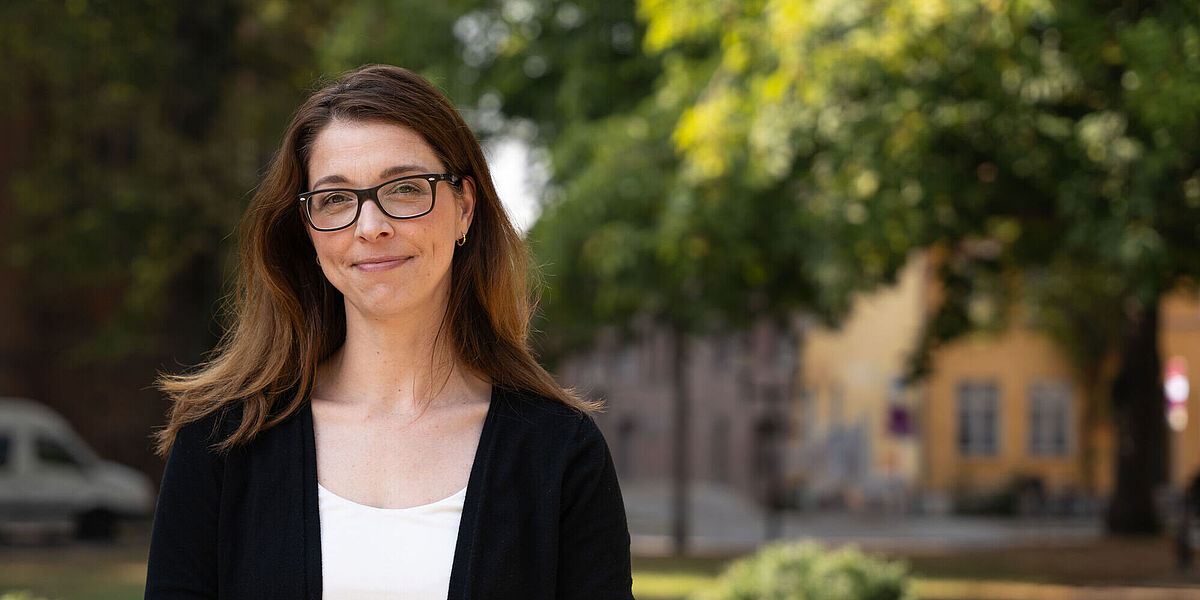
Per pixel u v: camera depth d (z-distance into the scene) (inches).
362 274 85.7
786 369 1555.1
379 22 674.8
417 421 86.7
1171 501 1098.1
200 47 863.1
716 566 658.2
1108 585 570.6
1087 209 402.9
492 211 91.7
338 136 86.0
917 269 1338.6
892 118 410.0
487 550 82.4
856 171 436.8
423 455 85.7
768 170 439.8
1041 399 1429.6
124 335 946.1
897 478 1344.7
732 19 416.2
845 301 567.2
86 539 809.5
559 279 580.4
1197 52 343.9
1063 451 1430.9
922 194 436.8
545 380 90.4
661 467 1899.6
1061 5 377.4
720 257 523.8
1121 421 877.2
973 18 368.2
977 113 417.4
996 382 1427.2
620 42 634.8
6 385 1018.7
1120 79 406.0
